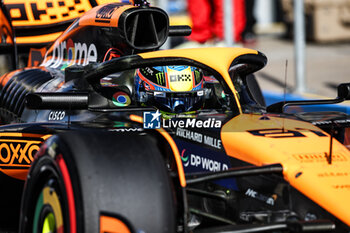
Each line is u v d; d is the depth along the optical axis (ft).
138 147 37.29
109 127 45.44
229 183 43.27
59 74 59.11
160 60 47.85
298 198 39.14
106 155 36.19
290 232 37.01
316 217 38.34
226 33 115.75
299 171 39.04
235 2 165.68
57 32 69.21
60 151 36.86
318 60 159.94
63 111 53.16
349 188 38.42
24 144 48.98
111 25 55.11
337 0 188.55
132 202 35.14
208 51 50.11
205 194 42.60
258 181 41.27
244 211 42.60
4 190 51.65
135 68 47.98
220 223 44.29
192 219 44.11
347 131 49.93
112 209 34.68
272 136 42.50
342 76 134.82
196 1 152.97
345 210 37.19
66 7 68.90
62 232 36.40
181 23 129.59
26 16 70.13
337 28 190.60
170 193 36.42
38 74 60.95
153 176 36.27
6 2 70.64
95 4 67.67
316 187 38.27
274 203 40.29
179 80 49.57
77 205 34.63
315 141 42.34
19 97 59.77
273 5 243.81
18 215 52.95
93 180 35.01
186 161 45.78
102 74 49.29
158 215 35.47
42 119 55.31
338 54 169.07
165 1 122.83
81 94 41.60
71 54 61.93
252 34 182.50
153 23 54.60
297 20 117.19
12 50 70.85
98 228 34.35
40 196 39.70
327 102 50.49
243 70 53.78
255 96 68.33
